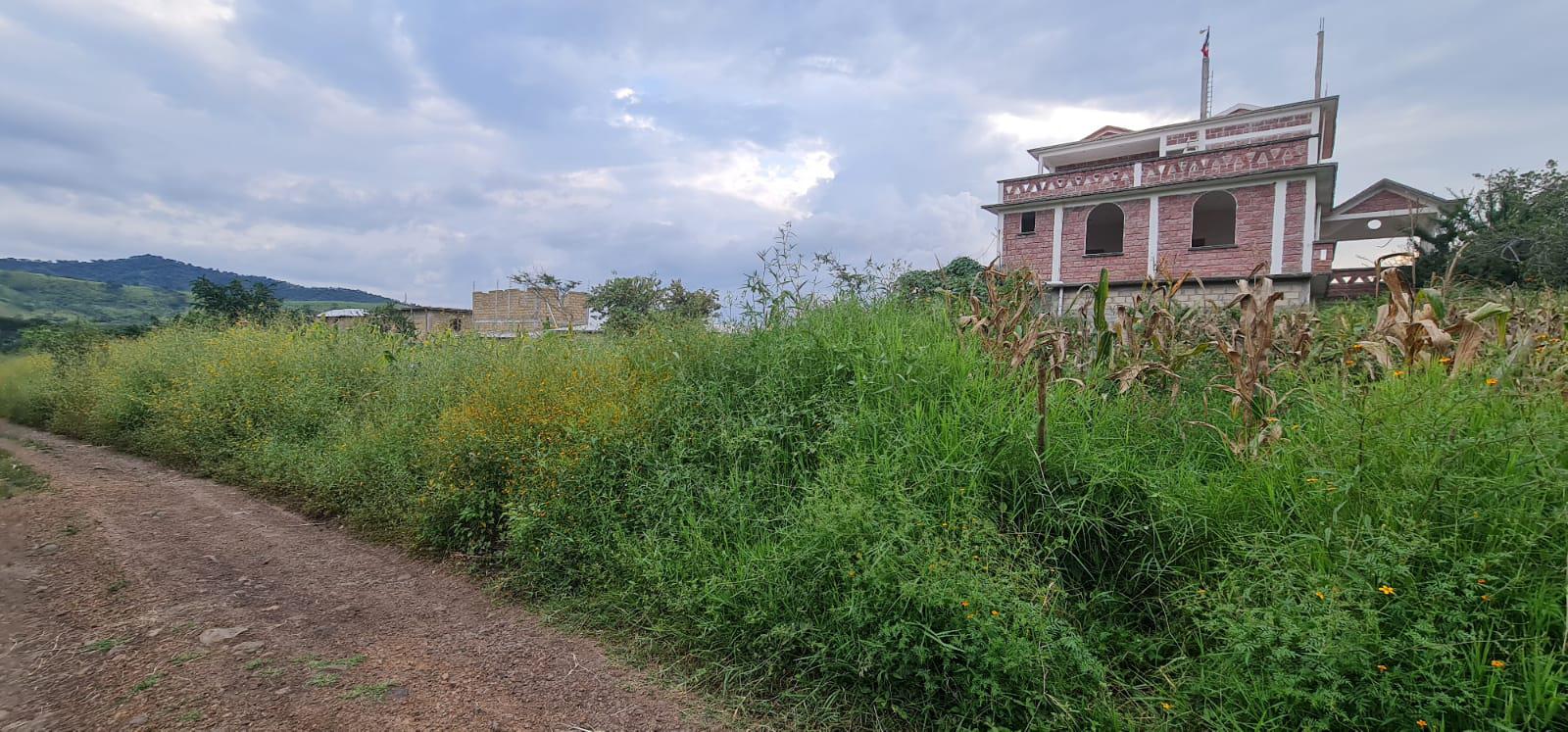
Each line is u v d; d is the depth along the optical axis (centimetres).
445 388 595
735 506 350
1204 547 285
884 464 317
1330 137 2027
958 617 246
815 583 283
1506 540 220
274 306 1453
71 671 279
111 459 767
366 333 916
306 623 340
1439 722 196
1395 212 1902
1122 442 344
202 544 461
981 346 434
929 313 497
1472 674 200
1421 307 336
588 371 507
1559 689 197
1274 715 222
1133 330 440
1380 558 221
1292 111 1791
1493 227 1541
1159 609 290
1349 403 288
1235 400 351
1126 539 307
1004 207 1800
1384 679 203
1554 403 268
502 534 427
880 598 257
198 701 259
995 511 310
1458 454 243
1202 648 258
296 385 748
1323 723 204
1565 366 327
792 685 279
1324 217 1955
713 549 331
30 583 374
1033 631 246
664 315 552
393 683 281
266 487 620
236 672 283
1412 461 248
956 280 585
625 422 420
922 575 255
